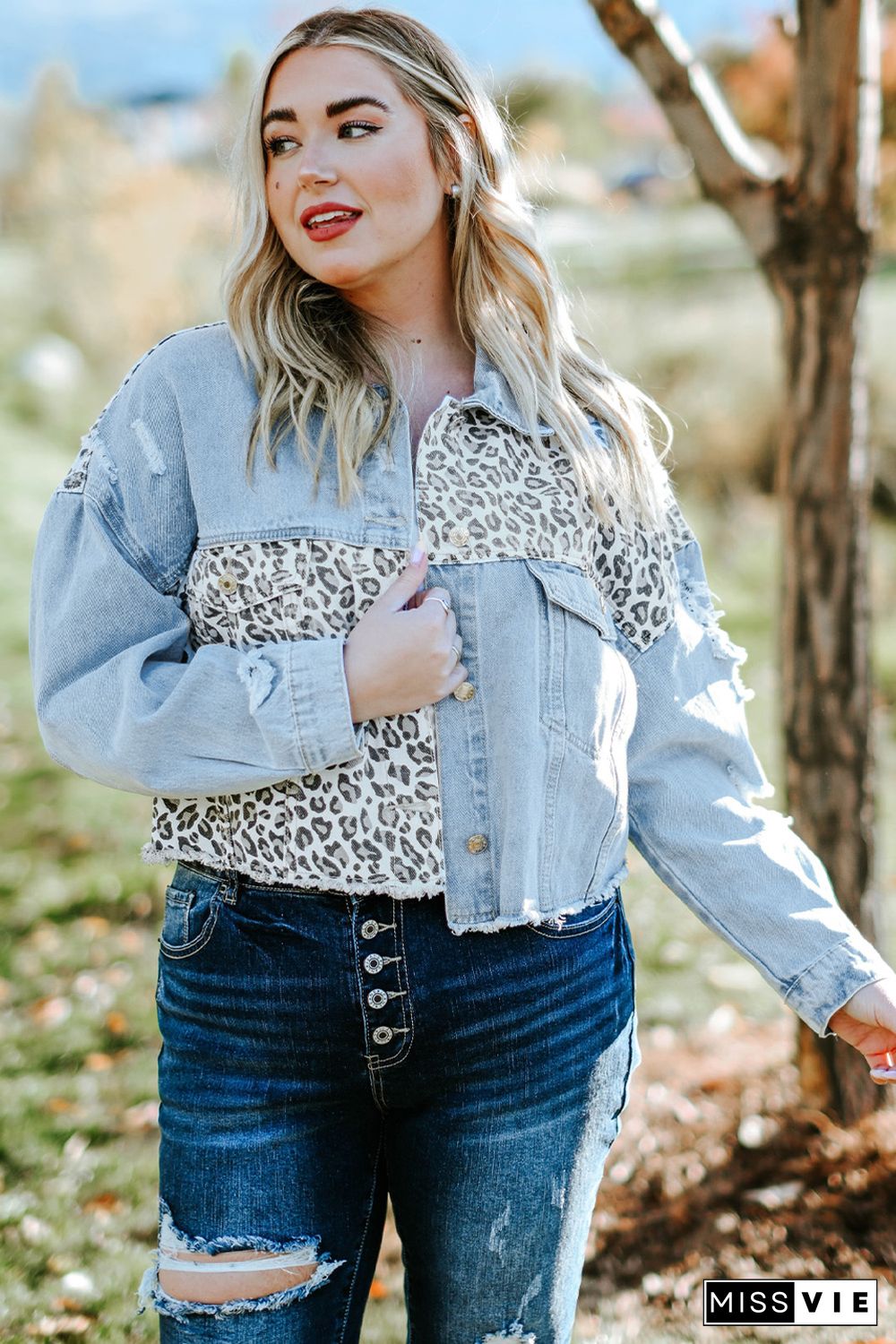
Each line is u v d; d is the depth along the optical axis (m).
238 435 1.42
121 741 1.35
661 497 1.62
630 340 10.22
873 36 2.62
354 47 1.43
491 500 1.43
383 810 1.37
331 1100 1.40
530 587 1.43
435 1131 1.41
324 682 1.33
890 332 9.62
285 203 1.44
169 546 1.43
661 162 24.05
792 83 2.70
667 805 1.59
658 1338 2.30
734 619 7.55
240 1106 1.37
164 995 1.45
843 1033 1.60
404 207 1.44
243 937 1.38
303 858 1.37
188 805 1.43
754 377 9.78
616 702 1.50
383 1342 2.34
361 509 1.39
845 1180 2.67
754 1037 3.37
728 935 1.59
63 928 4.29
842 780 2.85
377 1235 1.49
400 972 1.37
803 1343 2.27
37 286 13.80
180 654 1.45
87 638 1.40
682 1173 2.77
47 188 14.15
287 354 1.42
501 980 1.39
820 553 2.80
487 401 1.46
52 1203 2.81
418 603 1.41
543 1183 1.42
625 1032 1.52
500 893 1.39
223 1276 1.35
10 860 4.84
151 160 14.44
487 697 1.40
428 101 1.47
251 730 1.34
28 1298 2.48
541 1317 1.45
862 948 1.56
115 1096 3.29
